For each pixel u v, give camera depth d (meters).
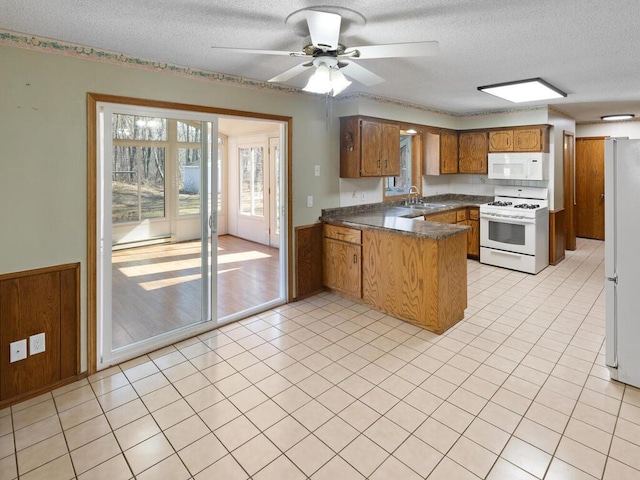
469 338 3.25
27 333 2.46
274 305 4.02
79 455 1.96
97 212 2.74
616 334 2.54
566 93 4.43
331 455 1.95
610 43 2.64
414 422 2.19
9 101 2.31
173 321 3.34
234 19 2.17
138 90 2.84
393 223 3.90
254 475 1.82
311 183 4.23
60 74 2.49
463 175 6.43
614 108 5.47
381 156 4.61
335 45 2.05
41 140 2.44
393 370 2.75
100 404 2.39
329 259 4.34
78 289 2.66
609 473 1.80
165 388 2.56
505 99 4.71
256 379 2.66
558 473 1.80
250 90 3.55
